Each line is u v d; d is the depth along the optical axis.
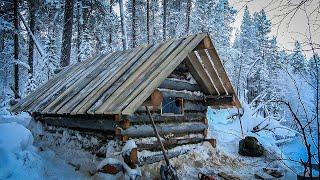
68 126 8.95
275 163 9.81
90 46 24.17
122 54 10.41
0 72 23.70
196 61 9.14
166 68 7.68
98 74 9.59
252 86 27.02
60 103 8.66
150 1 29.70
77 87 9.31
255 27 37.25
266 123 13.45
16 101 12.35
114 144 7.38
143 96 6.89
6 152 6.20
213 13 30.11
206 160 9.51
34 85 17.84
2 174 5.80
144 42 30.88
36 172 6.60
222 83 9.86
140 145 7.65
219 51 27.11
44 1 17.61
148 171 7.62
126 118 7.28
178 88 9.23
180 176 7.96
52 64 20.78
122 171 6.93
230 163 9.70
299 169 8.84
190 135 9.66
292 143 12.27
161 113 8.50
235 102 10.12
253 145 10.69
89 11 20.41
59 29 30.05
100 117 7.75
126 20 34.31
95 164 7.61
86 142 8.21
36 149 8.05
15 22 17.38
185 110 9.56
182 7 28.81
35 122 10.34
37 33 23.33
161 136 8.40
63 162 8.12
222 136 12.23
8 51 20.72
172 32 29.27
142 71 8.19
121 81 8.17
